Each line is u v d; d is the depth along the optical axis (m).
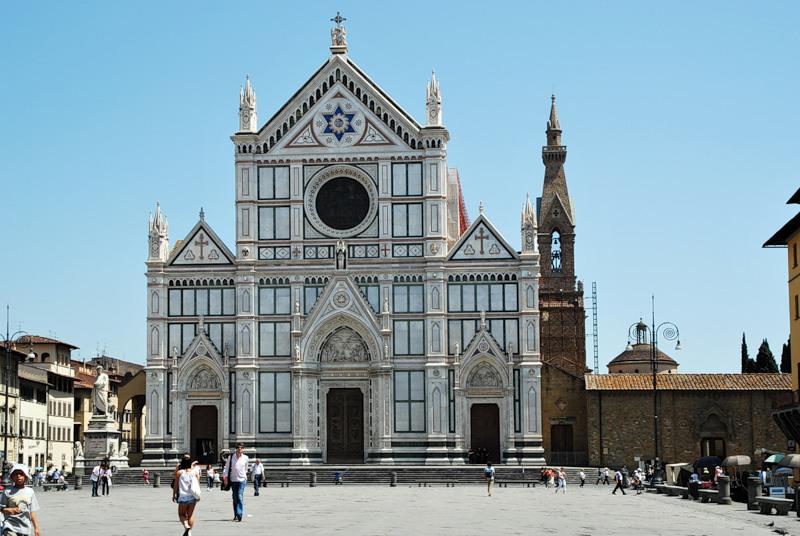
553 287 194.88
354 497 91.94
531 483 117.19
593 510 74.38
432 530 56.16
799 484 72.50
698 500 88.88
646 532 55.56
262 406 126.50
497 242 126.19
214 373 127.12
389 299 126.25
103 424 123.81
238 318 126.88
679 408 127.06
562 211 196.12
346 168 127.69
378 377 125.44
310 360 126.62
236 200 128.00
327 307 126.69
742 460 95.12
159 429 126.50
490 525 59.88
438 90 127.69
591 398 127.50
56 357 174.25
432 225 126.44
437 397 124.75
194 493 49.78
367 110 128.12
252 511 72.31
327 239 127.31
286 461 125.38
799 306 98.38
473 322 125.81
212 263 127.94
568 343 177.62
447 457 124.06
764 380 128.38
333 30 129.62
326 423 126.75
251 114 128.88
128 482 121.75
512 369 124.62
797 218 93.75
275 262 127.31
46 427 166.62
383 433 124.75
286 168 128.25
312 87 128.62
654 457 124.25
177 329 127.69
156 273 128.00
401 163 127.44
